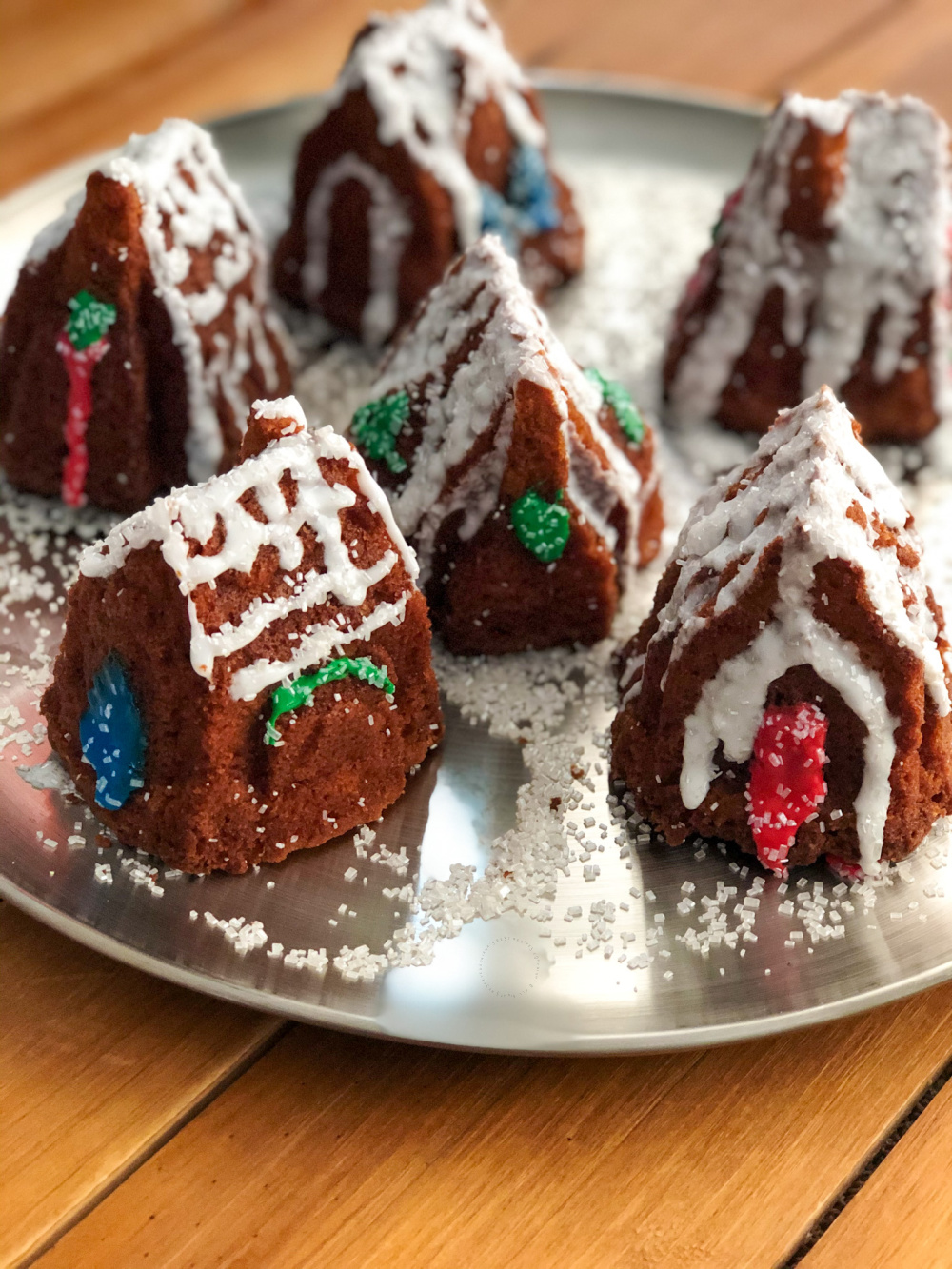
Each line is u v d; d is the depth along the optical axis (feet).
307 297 1.31
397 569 0.87
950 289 1.18
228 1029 0.83
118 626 0.83
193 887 0.85
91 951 0.86
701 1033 0.77
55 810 0.89
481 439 0.96
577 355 1.28
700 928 0.85
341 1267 0.73
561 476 0.97
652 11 1.70
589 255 1.39
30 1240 0.74
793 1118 0.80
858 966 0.82
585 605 1.02
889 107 1.17
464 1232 0.75
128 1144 0.77
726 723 0.85
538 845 0.89
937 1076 0.82
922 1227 0.76
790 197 1.15
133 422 1.08
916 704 0.83
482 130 1.26
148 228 1.03
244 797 0.85
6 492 1.13
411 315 1.26
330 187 1.26
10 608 1.03
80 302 1.04
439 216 1.24
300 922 0.84
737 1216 0.76
